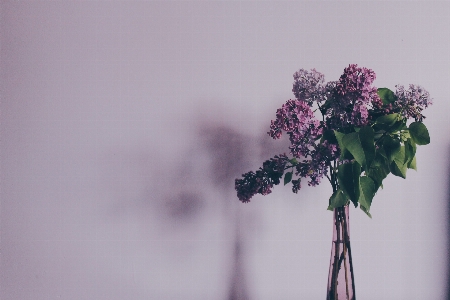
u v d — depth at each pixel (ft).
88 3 4.87
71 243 4.80
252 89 4.87
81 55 4.85
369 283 4.85
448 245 4.88
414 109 3.86
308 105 4.04
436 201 4.88
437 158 4.90
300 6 4.91
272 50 4.89
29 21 4.85
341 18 4.91
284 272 4.82
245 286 4.81
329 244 4.82
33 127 4.83
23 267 4.79
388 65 4.91
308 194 4.83
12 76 4.83
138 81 4.86
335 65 4.89
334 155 3.86
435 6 4.93
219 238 4.81
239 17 4.90
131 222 4.82
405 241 4.87
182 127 4.85
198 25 4.88
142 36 4.87
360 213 4.87
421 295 4.86
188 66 4.87
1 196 4.79
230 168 4.84
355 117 3.79
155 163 4.83
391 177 4.89
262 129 4.85
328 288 4.01
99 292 4.79
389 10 4.92
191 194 4.83
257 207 4.83
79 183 4.82
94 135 4.83
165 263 4.81
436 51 4.92
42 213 4.80
